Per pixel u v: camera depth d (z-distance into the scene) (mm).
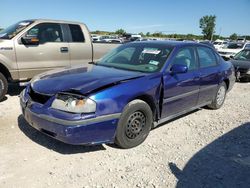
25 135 4453
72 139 3574
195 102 5586
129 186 3281
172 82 4723
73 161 3762
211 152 4309
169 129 5141
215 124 5582
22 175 3375
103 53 8328
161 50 5051
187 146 4465
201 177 3582
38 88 4020
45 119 3701
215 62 6266
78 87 3760
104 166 3682
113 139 3947
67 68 4949
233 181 3545
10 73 6516
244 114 6391
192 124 5500
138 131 4246
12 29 6930
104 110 3703
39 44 6902
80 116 3545
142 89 4168
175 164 3857
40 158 3785
